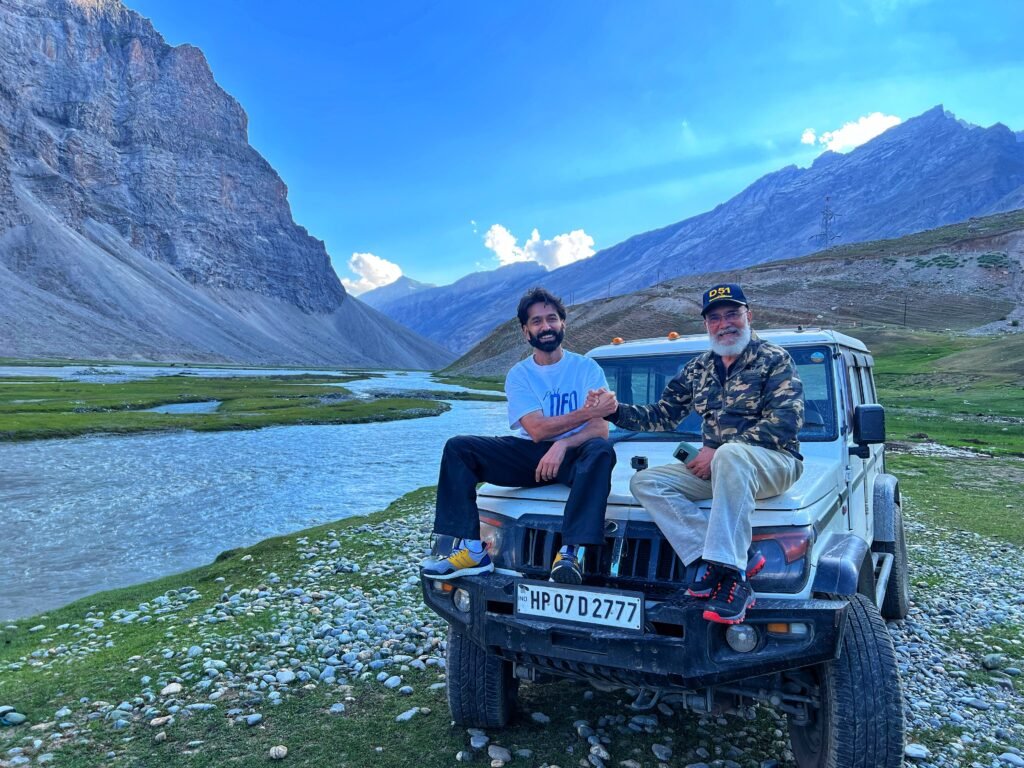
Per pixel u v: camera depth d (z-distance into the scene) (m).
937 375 75.56
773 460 3.45
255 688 5.32
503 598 3.77
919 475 19.31
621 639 3.33
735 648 3.21
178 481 22.20
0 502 18.47
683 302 187.38
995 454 24.92
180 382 101.81
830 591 3.26
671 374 5.55
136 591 9.19
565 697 5.02
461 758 4.16
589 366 4.38
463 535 3.94
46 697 5.25
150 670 5.77
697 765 4.05
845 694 3.35
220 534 14.85
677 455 3.71
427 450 31.38
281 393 81.75
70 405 53.25
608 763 4.09
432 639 6.38
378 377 175.25
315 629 6.89
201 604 8.26
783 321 161.62
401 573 9.22
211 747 4.36
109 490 20.45
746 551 3.22
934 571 9.11
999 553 10.21
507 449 4.12
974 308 160.50
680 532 3.38
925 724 4.67
